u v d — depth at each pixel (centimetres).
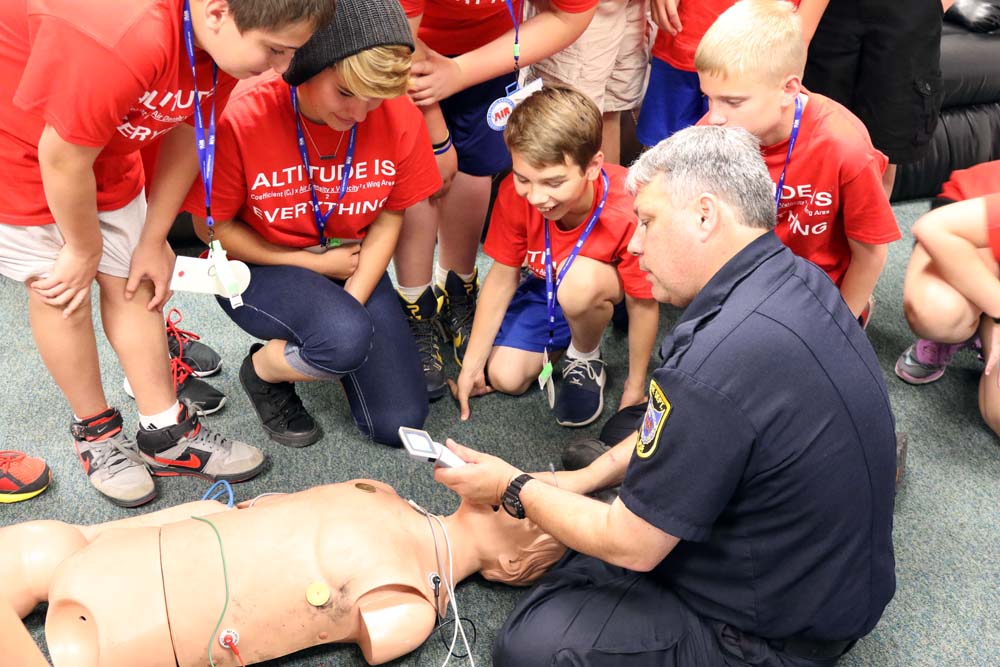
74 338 167
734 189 121
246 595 141
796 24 169
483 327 208
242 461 187
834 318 122
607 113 255
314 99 156
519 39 199
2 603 85
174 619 137
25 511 179
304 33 130
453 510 184
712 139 125
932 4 224
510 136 173
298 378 190
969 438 207
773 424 116
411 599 146
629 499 125
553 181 174
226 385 215
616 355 233
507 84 217
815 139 179
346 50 143
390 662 152
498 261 205
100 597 136
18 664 88
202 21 132
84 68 129
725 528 127
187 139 162
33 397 207
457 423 209
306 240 188
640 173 129
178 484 187
